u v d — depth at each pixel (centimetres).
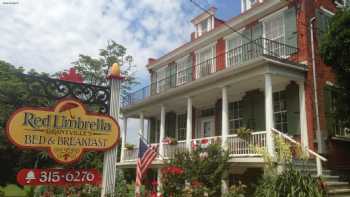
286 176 768
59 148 573
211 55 1808
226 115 1284
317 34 1305
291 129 1277
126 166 1872
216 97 1627
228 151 1148
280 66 1165
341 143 1262
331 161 1192
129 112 2092
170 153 1497
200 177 1068
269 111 1092
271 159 899
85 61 3138
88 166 1198
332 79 1297
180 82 2028
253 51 1466
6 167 2141
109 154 630
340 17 1081
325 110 1230
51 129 570
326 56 1105
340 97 1145
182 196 813
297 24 1312
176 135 2052
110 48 3275
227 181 1117
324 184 814
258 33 1497
